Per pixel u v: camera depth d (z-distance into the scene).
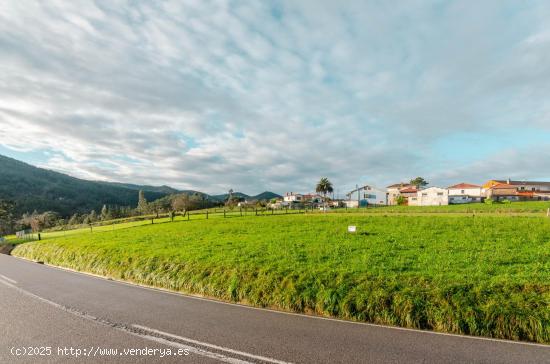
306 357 5.66
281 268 11.53
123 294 11.16
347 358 5.61
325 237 19.30
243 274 11.35
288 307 9.18
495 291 8.16
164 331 7.09
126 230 36.03
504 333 6.85
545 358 5.65
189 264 13.61
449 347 6.14
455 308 7.54
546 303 7.36
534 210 37.19
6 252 33.94
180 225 36.09
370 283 9.29
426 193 77.81
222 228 28.72
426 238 17.31
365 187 94.12
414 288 8.64
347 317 8.25
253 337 6.68
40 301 10.05
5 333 7.06
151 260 15.27
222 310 8.93
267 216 43.75
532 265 10.75
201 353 5.86
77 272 17.34
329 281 9.85
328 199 119.62
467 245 14.89
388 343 6.33
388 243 16.17
